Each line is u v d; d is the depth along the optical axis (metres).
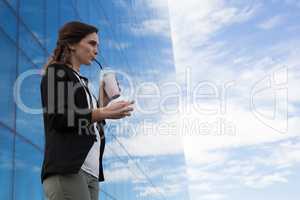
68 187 2.68
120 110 2.87
